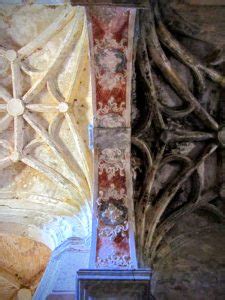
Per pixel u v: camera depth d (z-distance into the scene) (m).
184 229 5.78
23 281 8.27
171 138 5.60
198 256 5.58
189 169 5.68
